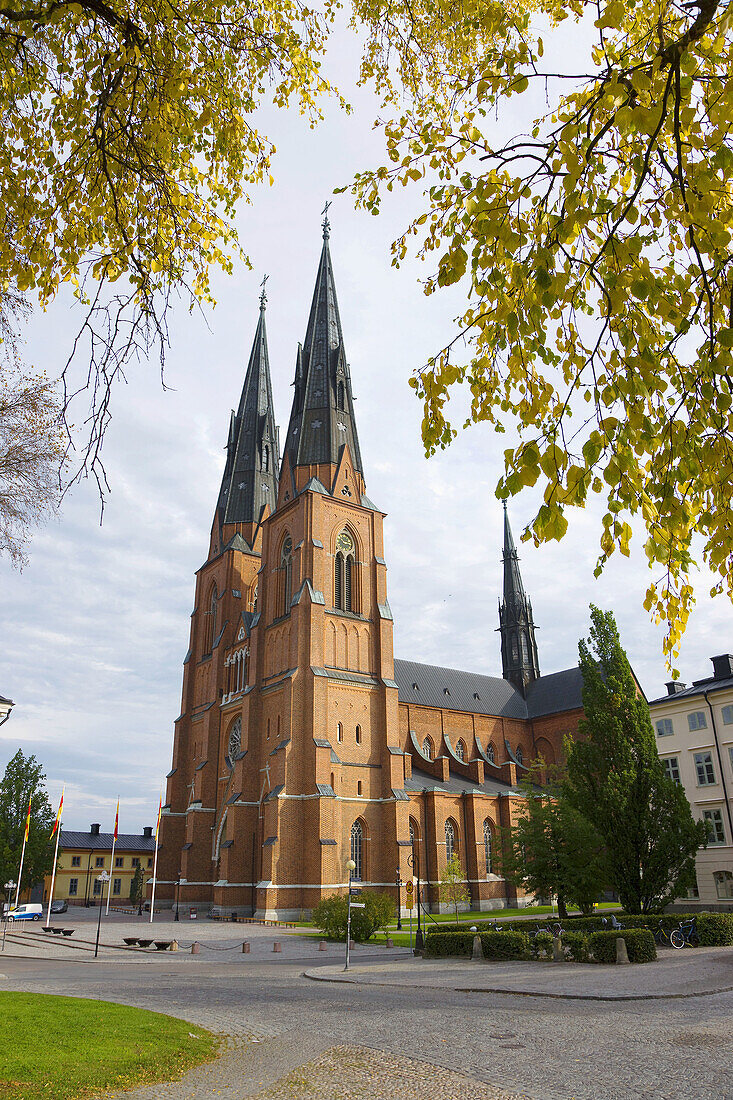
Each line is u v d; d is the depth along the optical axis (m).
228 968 31.61
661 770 36.59
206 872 67.94
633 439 5.95
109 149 9.45
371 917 42.72
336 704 60.72
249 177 10.39
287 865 54.31
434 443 7.04
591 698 37.88
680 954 30.34
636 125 5.45
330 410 71.56
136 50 8.73
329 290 78.19
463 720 83.44
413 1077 12.41
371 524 70.25
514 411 6.60
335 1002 21.09
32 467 16.28
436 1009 19.42
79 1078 11.70
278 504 71.81
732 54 5.88
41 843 82.38
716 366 5.59
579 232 6.12
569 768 37.91
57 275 9.70
